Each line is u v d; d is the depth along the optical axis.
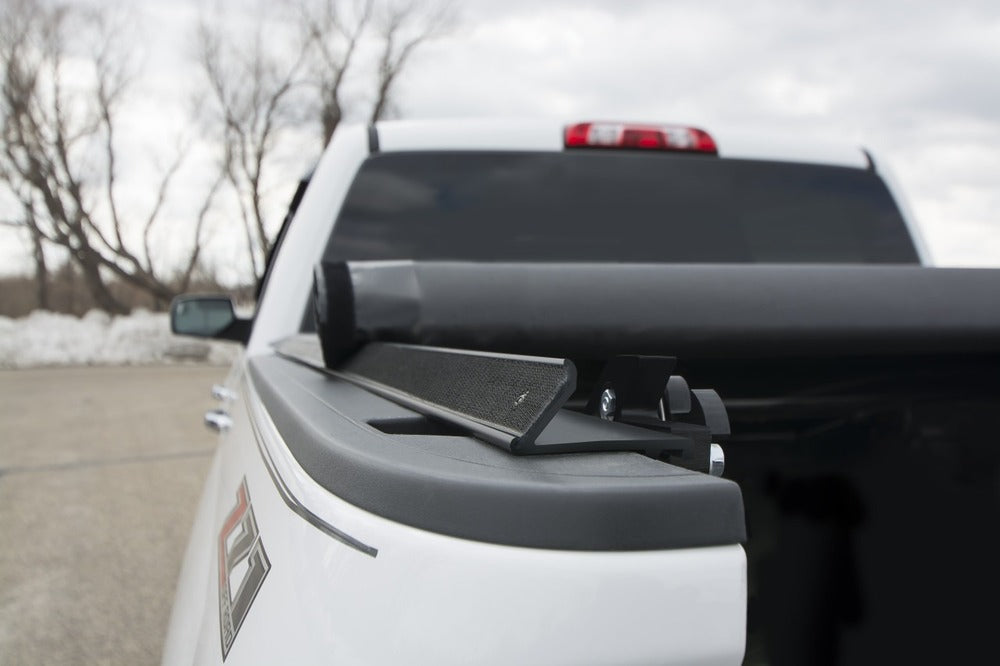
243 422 1.78
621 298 1.29
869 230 2.70
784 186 2.65
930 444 1.72
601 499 0.62
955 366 1.55
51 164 29.86
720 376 1.65
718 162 2.61
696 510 0.63
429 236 2.48
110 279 32.72
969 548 1.60
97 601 4.31
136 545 5.27
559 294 1.29
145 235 31.34
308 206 2.45
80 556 5.05
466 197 2.50
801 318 1.28
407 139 2.50
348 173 2.45
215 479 1.99
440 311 1.29
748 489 1.91
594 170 2.55
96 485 6.93
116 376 17.31
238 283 32.53
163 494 6.62
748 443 1.95
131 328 22.45
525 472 0.66
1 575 4.70
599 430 0.78
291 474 0.91
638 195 2.56
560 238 2.54
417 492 0.66
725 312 1.29
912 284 1.31
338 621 0.68
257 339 2.37
